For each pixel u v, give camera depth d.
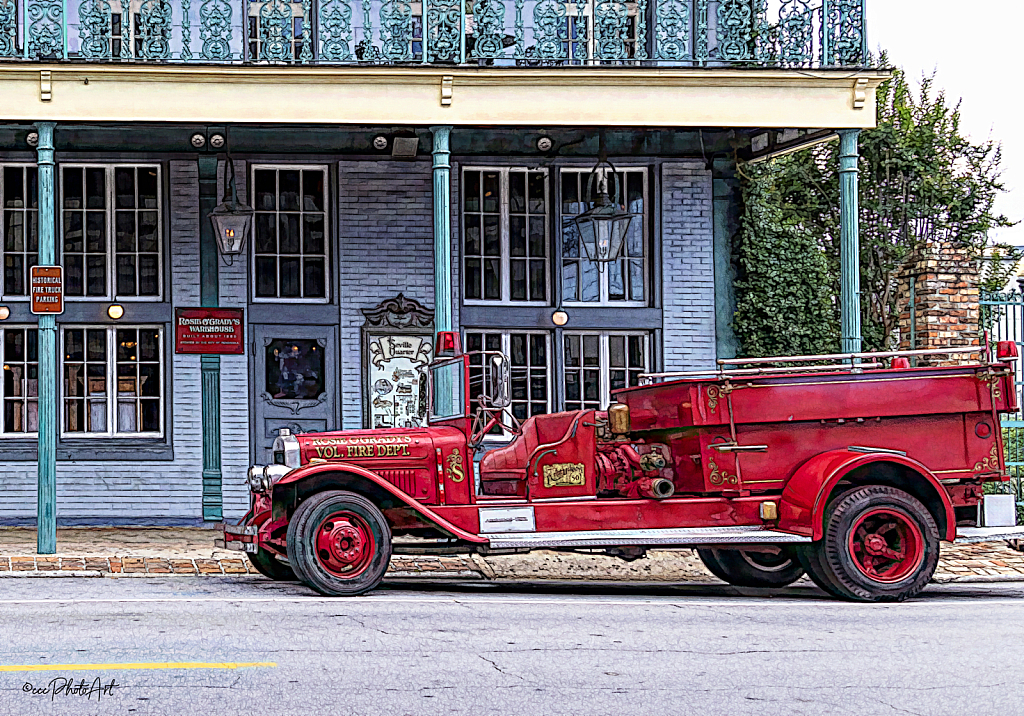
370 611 9.36
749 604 10.33
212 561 12.42
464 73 13.36
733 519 10.97
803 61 14.16
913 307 15.80
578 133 15.67
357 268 15.88
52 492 12.52
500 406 10.91
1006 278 23.38
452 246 16.02
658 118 13.72
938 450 11.09
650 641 8.27
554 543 10.62
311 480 10.48
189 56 13.69
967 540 11.03
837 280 22.12
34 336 15.48
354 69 13.19
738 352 16.53
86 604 9.52
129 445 15.38
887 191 23.34
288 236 15.82
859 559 10.70
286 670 7.15
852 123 14.00
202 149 15.48
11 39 13.04
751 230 16.50
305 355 15.78
